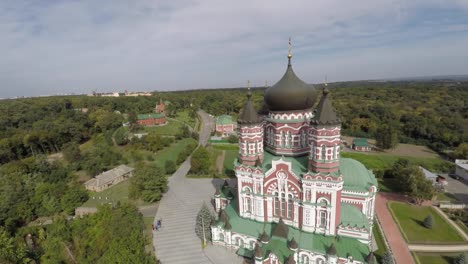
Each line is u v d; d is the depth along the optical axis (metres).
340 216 53.91
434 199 84.94
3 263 54.41
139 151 150.50
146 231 73.50
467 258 53.59
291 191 54.44
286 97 54.78
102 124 189.88
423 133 161.12
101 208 69.38
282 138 59.03
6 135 157.62
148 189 89.75
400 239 64.81
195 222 77.44
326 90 49.19
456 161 110.50
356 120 187.62
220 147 156.25
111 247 53.59
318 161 50.78
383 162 125.56
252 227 58.88
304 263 52.31
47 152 160.62
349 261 48.41
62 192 91.50
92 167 118.12
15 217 80.00
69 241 65.75
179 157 132.62
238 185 60.41
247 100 58.47
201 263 59.00
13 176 97.00
